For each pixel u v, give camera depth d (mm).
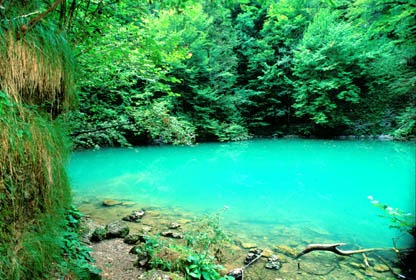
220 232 3320
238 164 10852
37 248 1441
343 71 16062
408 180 8039
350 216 5023
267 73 18781
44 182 1588
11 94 1443
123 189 6867
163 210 5191
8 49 1431
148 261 2713
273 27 19047
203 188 7180
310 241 3877
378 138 15875
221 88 17891
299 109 17922
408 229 3439
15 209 1373
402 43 9141
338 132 17531
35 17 1594
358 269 3084
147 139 14484
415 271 3021
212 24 16891
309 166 10336
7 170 1335
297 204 5762
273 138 18625
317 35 16656
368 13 8992
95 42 3312
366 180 8148
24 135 1444
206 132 16938
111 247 3240
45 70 1673
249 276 2908
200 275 2541
